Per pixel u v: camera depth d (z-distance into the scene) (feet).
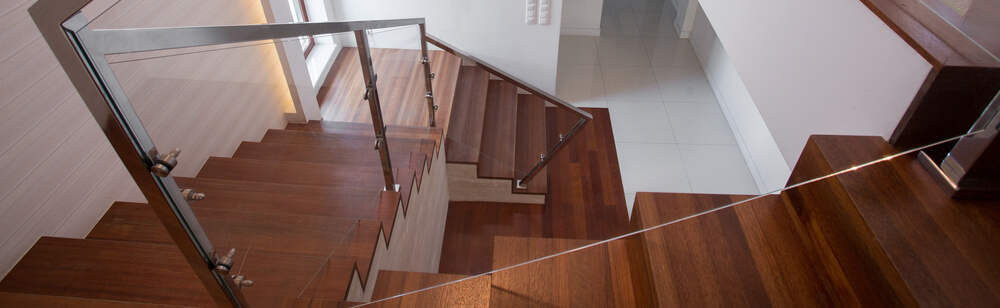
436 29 13.37
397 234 6.99
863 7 4.29
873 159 4.19
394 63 6.64
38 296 4.17
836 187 4.07
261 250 4.05
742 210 4.65
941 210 3.76
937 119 3.91
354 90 5.38
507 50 13.87
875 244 3.61
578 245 5.62
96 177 5.50
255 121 3.94
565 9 16.30
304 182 4.62
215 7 6.93
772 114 5.51
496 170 10.81
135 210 5.63
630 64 14.38
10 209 4.50
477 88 9.32
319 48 4.58
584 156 12.05
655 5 16.63
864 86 4.37
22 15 4.56
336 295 5.06
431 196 9.28
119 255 4.64
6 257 4.50
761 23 5.81
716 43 9.29
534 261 5.29
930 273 3.33
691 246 4.44
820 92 4.84
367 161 6.05
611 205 11.27
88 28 2.01
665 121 7.70
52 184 4.94
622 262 5.28
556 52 13.80
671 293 4.16
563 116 9.36
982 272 3.35
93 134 5.45
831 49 4.67
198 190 3.16
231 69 3.37
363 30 5.36
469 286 5.98
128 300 4.29
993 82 3.57
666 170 5.43
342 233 5.41
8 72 4.44
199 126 3.11
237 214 3.58
